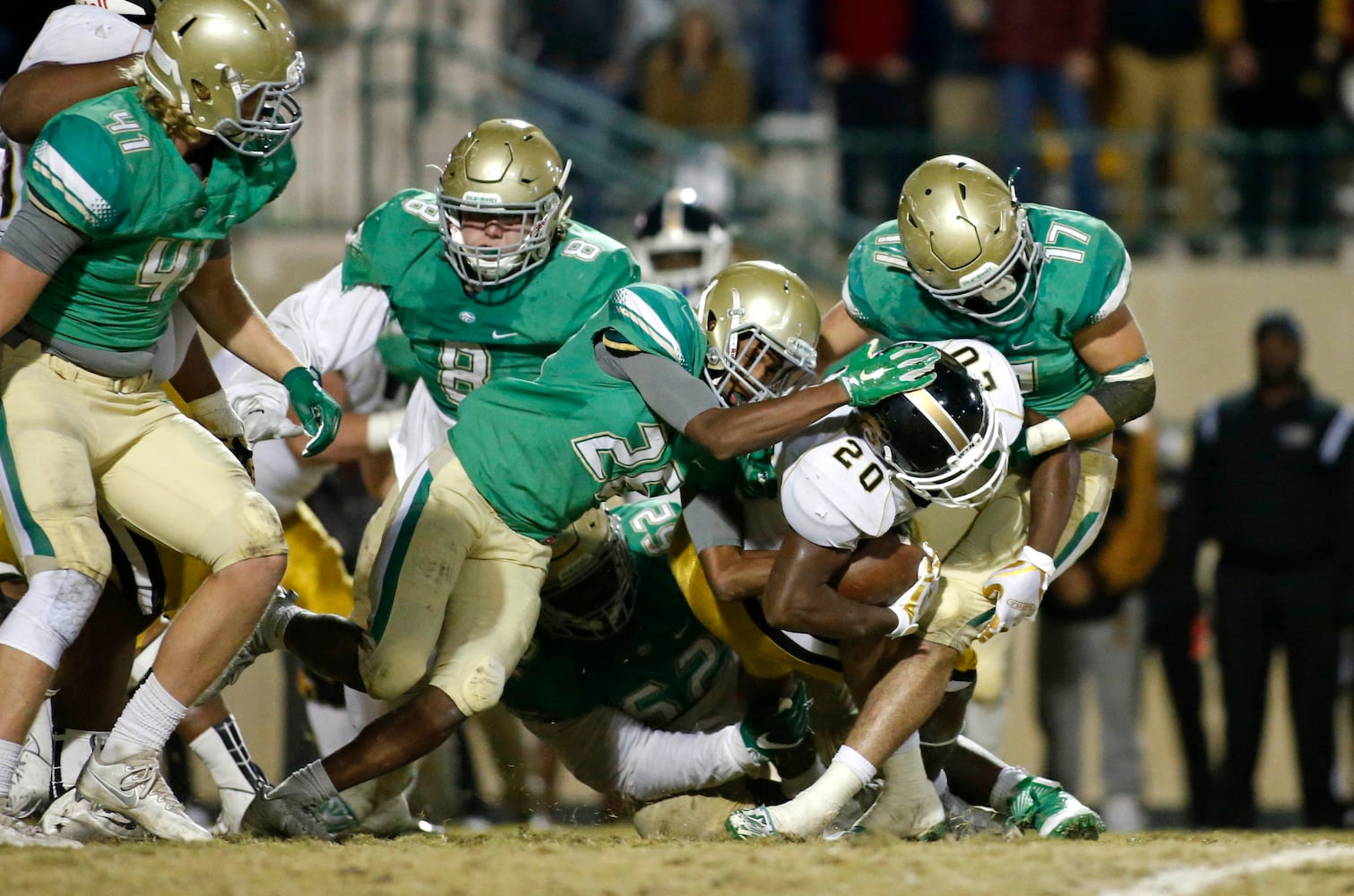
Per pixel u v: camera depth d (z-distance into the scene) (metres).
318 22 33.34
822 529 13.95
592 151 33.59
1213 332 33.28
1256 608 25.64
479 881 11.32
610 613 16.39
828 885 11.29
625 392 14.57
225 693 26.28
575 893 11.01
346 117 32.16
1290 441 25.52
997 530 15.66
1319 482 25.44
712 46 35.06
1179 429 32.00
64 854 12.02
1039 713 25.73
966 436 13.88
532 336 16.39
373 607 14.89
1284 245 34.00
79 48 13.59
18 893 10.78
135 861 11.80
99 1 14.20
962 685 15.34
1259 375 25.98
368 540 15.20
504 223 15.98
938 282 14.96
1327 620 25.39
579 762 16.80
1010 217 14.85
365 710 17.28
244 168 13.20
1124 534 24.92
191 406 15.05
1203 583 30.80
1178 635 26.30
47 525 12.63
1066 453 15.34
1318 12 34.47
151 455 13.22
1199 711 26.30
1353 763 30.12
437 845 13.68
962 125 34.97
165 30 12.50
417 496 14.98
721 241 22.27
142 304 13.09
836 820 15.96
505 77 35.34
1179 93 34.34
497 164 15.86
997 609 14.85
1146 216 34.03
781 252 33.09
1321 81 34.50
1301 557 25.41
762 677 15.44
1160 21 34.22
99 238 12.55
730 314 14.66
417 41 31.94
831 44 35.94
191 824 13.41
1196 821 26.28
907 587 14.39
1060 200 33.50
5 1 27.80
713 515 14.83
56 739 15.07
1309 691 25.50
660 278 22.22
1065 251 15.49
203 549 13.17
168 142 12.73
